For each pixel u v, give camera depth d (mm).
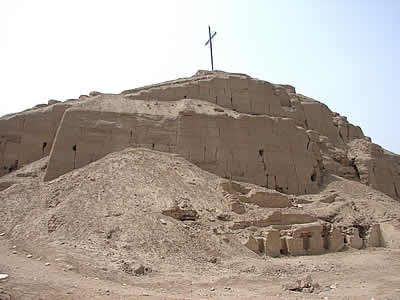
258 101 33719
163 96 31453
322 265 16609
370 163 35281
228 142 27562
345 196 29156
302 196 27391
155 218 17141
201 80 32969
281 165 28797
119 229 16062
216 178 24188
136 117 27094
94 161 24734
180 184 21469
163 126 27031
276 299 10023
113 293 9164
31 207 19812
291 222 20938
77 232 15781
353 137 41219
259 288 11984
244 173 27078
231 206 20438
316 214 23609
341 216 23844
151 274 12648
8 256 12609
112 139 25750
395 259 18828
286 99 37219
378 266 17031
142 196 19172
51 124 29375
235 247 17156
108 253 14023
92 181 20281
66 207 17672
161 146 26312
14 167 27562
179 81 34125
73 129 25234
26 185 22906
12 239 16078
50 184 22031
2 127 28234
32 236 15961
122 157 23141
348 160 36062
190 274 13094
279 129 30094
